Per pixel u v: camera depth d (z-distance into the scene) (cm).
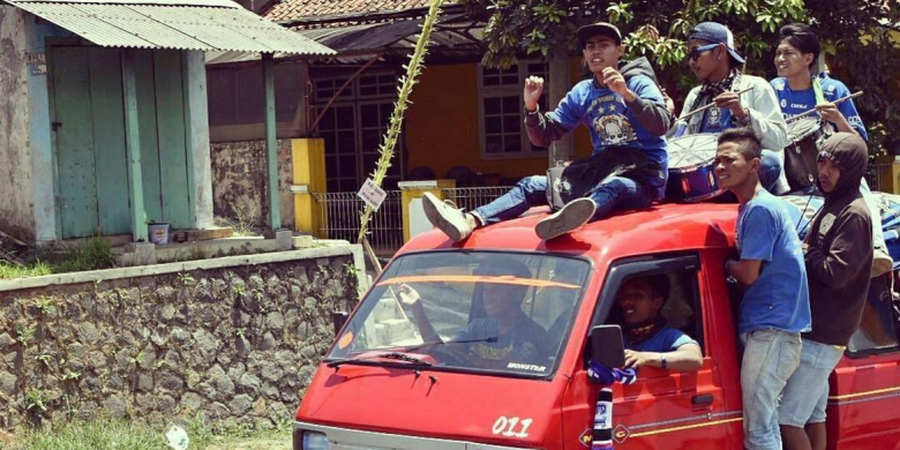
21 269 977
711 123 753
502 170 2042
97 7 1092
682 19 1385
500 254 594
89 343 951
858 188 608
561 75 1593
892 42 1570
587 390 535
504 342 559
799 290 582
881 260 640
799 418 609
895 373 665
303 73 1791
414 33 1717
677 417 563
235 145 1830
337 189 2092
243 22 1182
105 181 1133
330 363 607
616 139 640
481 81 2039
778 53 787
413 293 606
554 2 1477
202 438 990
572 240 578
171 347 1005
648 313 578
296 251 1109
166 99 1187
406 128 2075
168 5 1166
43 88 1077
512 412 528
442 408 546
